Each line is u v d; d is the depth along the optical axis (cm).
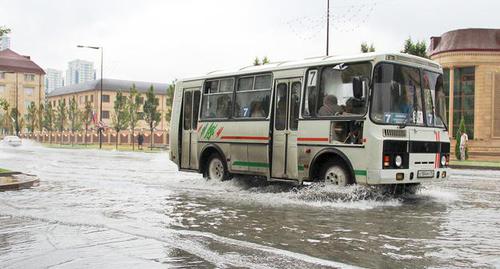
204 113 1608
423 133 1213
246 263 632
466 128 4272
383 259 661
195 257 662
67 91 11225
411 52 3331
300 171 1280
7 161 2909
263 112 1397
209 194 1341
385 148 1134
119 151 4812
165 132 7475
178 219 959
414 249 720
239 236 805
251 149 1423
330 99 1229
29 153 4131
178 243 741
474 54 4159
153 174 2011
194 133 1647
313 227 884
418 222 938
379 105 1146
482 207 1135
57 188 1483
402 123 1175
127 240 760
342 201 1189
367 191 1195
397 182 1152
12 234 802
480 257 677
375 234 827
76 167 2414
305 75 1288
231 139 1490
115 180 1734
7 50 11600
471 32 4225
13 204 1145
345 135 1186
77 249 701
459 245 748
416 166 1193
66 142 8456
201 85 1630
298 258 657
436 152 1245
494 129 4162
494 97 4153
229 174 1530
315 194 1245
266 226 892
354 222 935
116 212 1038
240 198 1260
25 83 11388
